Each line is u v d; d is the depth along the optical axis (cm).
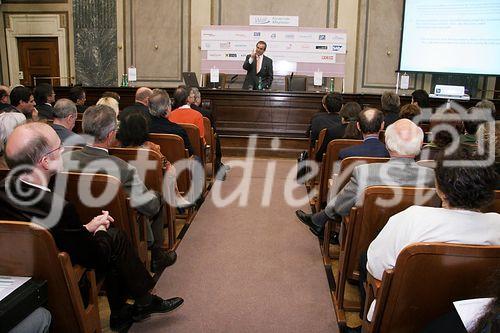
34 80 805
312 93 559
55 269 131
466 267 123
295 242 295
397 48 774
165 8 791
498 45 668
